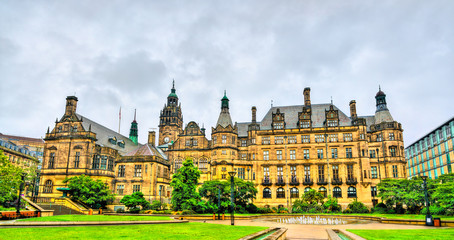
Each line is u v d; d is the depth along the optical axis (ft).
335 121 266.57
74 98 268.82
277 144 270.05
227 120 275.39
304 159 262.67
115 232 84.53
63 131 260.01
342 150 257.14
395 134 265.95
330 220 165.68
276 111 290.97
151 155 258.98
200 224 119.24
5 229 83.66
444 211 171.12
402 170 259.19
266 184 261.44
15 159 340.39
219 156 263.49
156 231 89.15
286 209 235.61
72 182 212.64
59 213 190.70
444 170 332.39
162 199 264.72
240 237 76.64
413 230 100.78
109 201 240.73
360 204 224.53
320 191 252.83
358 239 72.74
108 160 258.98
